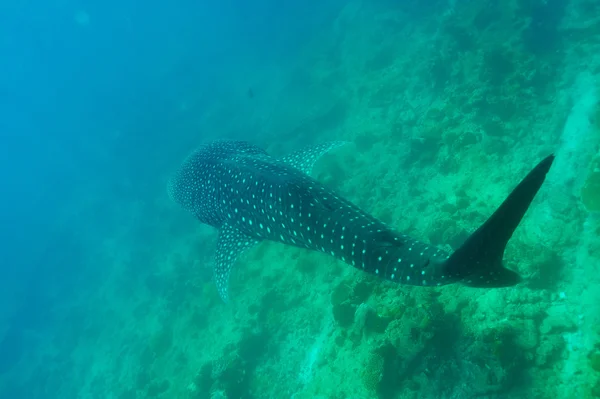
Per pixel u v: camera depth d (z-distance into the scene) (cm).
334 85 2478
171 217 2648
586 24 1291
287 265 1388
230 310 1461
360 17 2780
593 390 555
